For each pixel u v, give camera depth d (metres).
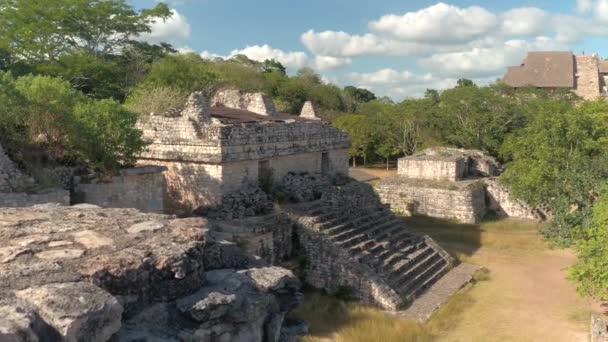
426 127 56.75
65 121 17.17
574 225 27.27
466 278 23.53
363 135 58.25
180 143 21.72
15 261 6.38
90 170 17.80
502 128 52.34
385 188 38.78
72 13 41.00
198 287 7.20
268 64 89.44
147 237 7.51
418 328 17.33
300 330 9.47
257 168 23.14
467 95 54.34
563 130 30.48
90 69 38.09
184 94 33.94
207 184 21.39
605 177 26.98
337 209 23.92
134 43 47.06
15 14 39.66
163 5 46.50
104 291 5.77
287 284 8.48
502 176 34.69
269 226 19.88
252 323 7.42
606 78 81.88
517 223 35.38
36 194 15.10
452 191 36.16
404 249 23.98
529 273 24.69
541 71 76.19
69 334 5.11
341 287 20.36
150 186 19.75
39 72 36.03
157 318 6.55
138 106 28.58
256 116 27.19
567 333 17.75
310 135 26.53
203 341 6.62
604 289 16.86
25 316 5.07
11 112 16.33
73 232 7.63
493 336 17.42
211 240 8.41
